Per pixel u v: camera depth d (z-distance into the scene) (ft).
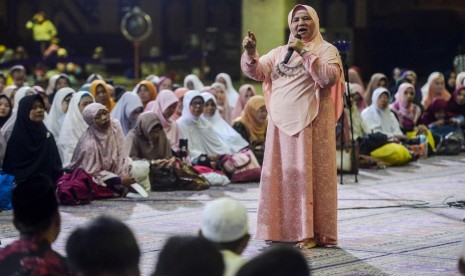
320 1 108.47
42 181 17.79
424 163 54.24
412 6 109.09
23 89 50.93
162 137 44.68
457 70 73.10
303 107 29.25
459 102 59.93
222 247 16.66
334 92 29.68
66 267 16.90
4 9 121.80
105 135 41.75
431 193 41.70
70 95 46.83
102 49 118.52
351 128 47.47
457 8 108.27
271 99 29.96
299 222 29.43
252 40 29.25
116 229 14.52
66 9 124.47
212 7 121.60
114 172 41.70
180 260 13.52
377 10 109.91
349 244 29.91
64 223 34.30
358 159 49.80
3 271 16.69
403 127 57.88
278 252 13.08
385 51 110.22
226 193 42.55
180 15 122.72
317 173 29.37
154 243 30.14
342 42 43.04
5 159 40.55
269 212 29.71
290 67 29.58
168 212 36.86
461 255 17.16
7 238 31.45
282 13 81.97
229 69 118.11
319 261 27.27
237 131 49.57
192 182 43.39
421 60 109.70
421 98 65.51
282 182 29.66
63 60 96.84
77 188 38.86
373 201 39.37
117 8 125.18
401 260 27.40
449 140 58.18
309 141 29.17
